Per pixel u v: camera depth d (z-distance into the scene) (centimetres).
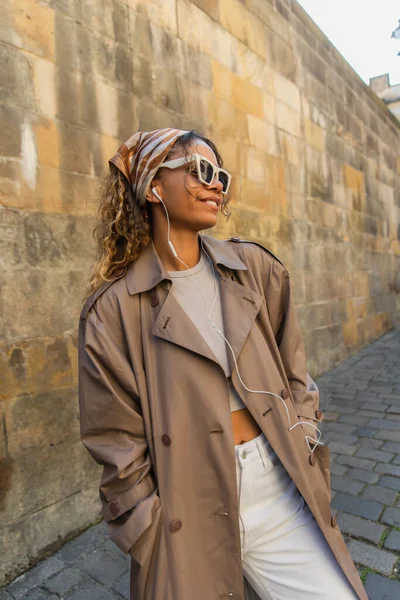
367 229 738
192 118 356
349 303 654
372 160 770
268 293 118
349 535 224
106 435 99
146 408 96
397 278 883
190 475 95
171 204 101
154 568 89
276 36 489
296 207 518
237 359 100
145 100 307
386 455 313
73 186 252
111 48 281
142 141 105
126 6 295
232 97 411
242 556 104
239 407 103
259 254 120
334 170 622
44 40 240
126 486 95
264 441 103
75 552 227
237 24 421
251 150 438
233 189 411
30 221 229
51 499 231
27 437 223
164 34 329
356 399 448
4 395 215
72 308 247
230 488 93
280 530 101
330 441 348
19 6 228
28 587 203
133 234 104
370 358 623
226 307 104
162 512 91
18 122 225
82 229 255
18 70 227
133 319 100
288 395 108
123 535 90
